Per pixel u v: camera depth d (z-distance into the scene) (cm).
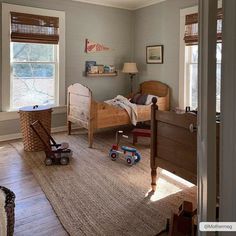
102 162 340
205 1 74
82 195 251
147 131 417
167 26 491
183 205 178
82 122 423
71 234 191
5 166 323
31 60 464
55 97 495
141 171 312
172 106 498
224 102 65
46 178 289
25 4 439
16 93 456
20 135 459
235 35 60
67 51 491
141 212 221
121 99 478
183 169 220
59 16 473
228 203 66
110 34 541
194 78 463
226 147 65
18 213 218
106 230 196
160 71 515
